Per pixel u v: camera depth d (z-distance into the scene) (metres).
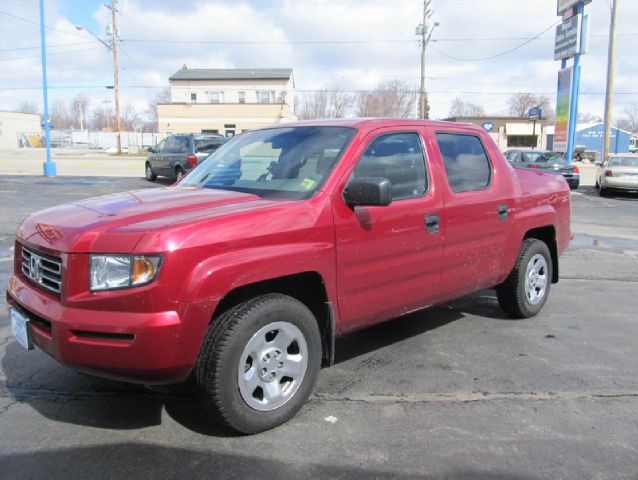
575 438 3.31
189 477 2.89
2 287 6.45
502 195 4.93
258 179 3.95
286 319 3.34
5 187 18.39
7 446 3.16
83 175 25.31
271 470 2.96
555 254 5.92
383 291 3.93
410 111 59.88
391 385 4.04
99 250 2.89
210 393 3.09
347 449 3.16
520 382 4.11
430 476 2.92
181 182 4.46
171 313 2.85
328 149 3.87
